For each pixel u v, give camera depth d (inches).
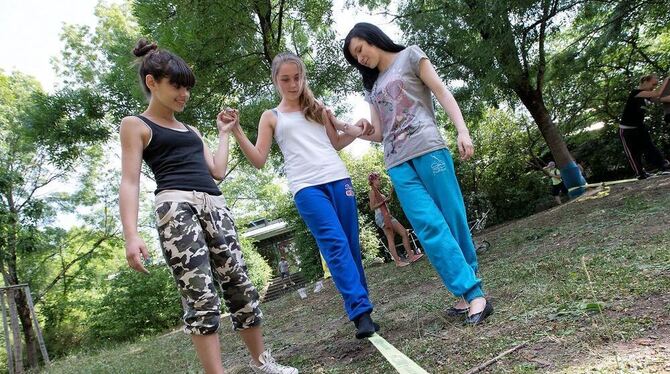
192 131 81.7
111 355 241.1
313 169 92.2
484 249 208.2
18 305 508.1
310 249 560.4
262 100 313.4
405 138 93.4
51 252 588.4
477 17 282.5
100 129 405.4
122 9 572.4
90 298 636.1
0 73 565.9
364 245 466.0
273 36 299.0
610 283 83.2
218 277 79.7
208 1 252.1
